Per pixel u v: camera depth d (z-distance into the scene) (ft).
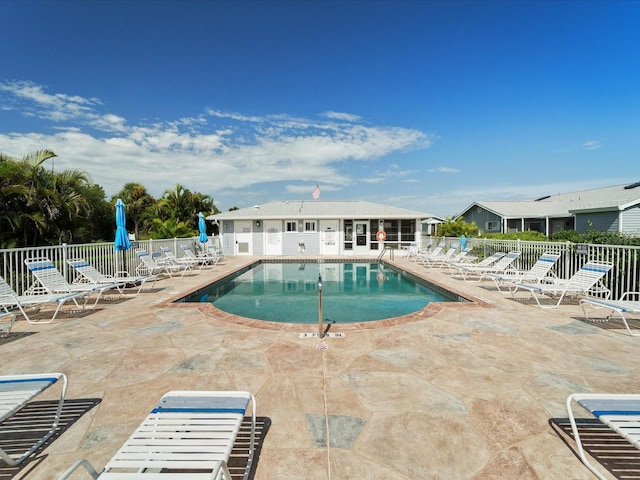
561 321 18.90
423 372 11.98
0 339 15.89
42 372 12.10
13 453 7.52
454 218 98.58
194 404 7.45
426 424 8.71
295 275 46.80
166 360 13.20
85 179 54.08
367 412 9.30
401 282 40.88
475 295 26.81
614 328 17.54
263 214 70.69
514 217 80.38
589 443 7.90
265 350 14.26
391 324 18.30
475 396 10.19
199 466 5.38
